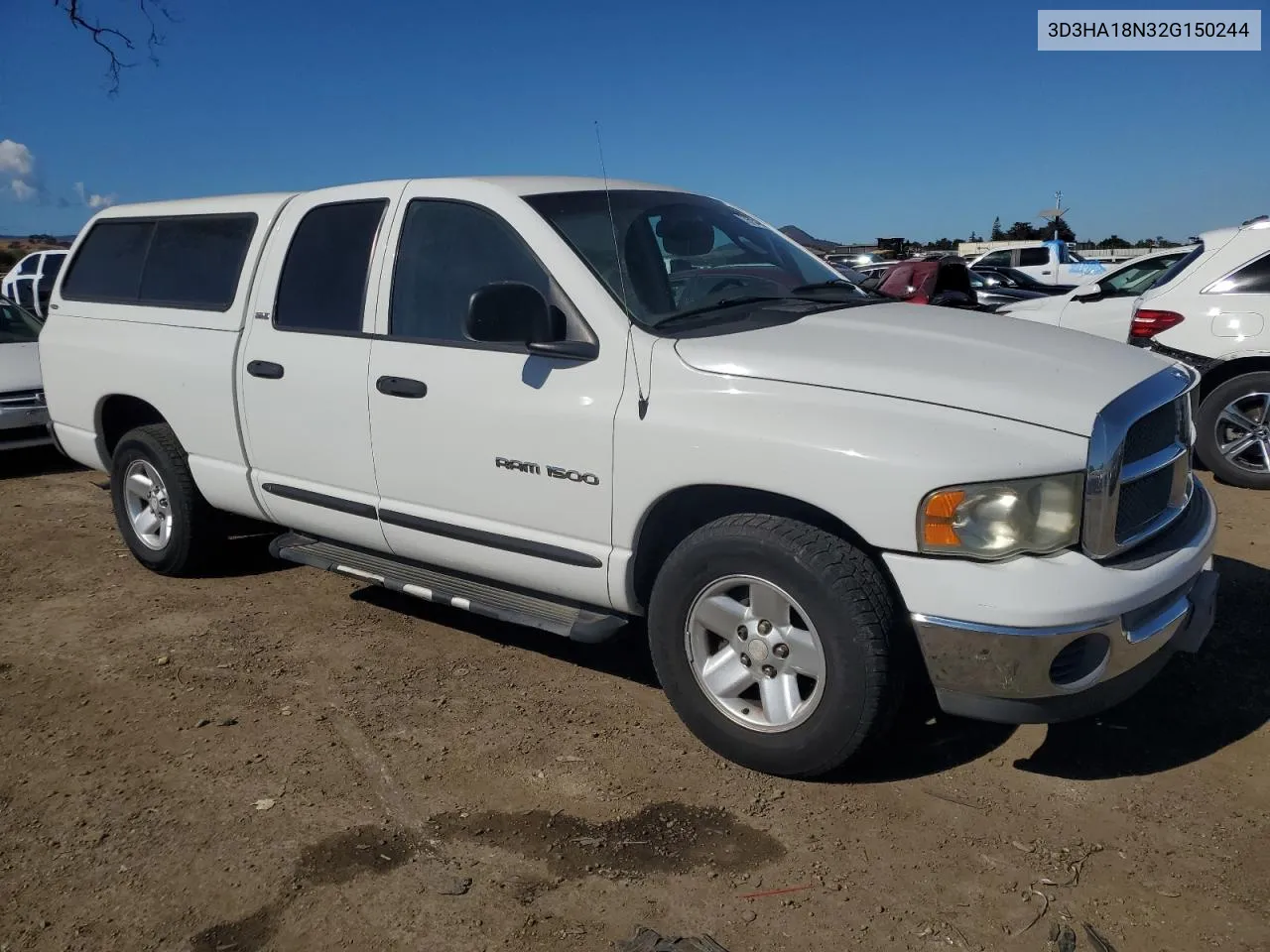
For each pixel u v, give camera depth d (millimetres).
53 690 4406
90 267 6008
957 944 2734
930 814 3320
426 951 2762
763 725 3494
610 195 4320
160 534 5750
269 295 4852
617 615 3957
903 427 3145
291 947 2787
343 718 4090
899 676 3258
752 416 3344
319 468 4652
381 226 4457
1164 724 3855
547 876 3064
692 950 2725
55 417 6180
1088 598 3021
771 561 3328
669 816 3352
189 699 4293
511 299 3615
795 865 3080
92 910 2955
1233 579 5250
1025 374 3295
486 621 5109
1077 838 3178
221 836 3301
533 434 3830
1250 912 2830
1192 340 7219
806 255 4824
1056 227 27734
